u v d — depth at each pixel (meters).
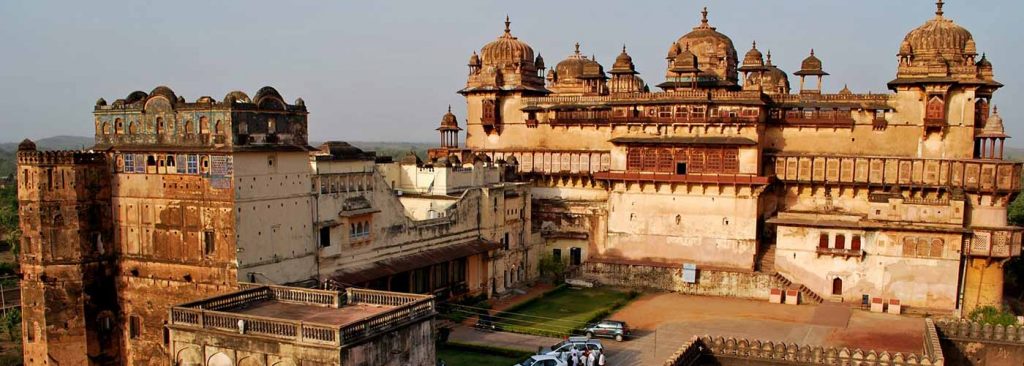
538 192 81.94
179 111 46.75
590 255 76.44
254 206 46.38
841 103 72.62
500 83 84.88
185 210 46.84
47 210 47.09
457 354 49.94
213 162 45.59
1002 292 64.44
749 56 87.00
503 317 59.19
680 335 54.84
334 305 36.97
